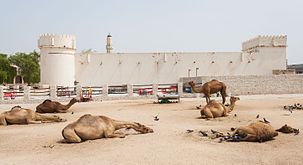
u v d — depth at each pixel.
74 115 19.59
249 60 49.84
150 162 8.02
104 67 47.31
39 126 14.95
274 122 14.82
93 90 36.25
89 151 9.39
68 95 35.78
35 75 81.75
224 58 49.34
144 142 10.43
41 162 8.32
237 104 24.48
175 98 28.02
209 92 21.70
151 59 48.09
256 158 8.30
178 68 48.50
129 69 47.69
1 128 14.55
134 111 21.39
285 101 27.48
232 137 10.52
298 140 10.45
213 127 13.53
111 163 8.00
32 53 84.50
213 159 8.23
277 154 8.67
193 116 17.92
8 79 76.00
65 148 9.92
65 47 45.03
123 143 10.31
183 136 11.47
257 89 39.34
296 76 40.25
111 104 27.78
